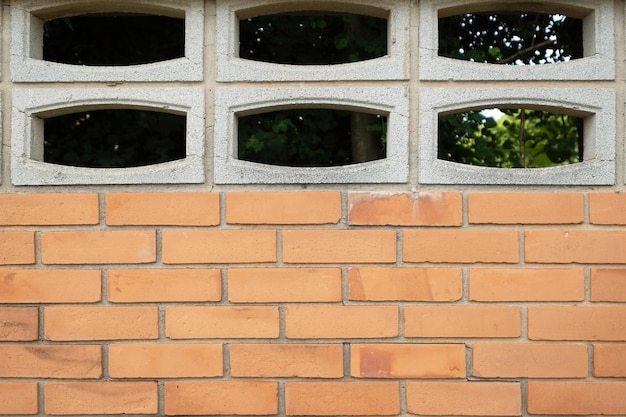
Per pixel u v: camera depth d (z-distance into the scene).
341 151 3.39
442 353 2.21
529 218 2.21
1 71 2.25
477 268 2.22
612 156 2.22
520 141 3.64
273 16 3.26
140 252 2.22
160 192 2.24
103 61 3.18
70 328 2.22
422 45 2.25
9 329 2.22
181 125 3.30
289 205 2.23
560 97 2.23
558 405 2.20
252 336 2.22
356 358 2.22
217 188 2.24
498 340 2.22
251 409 2.22
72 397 2.22
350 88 2.24
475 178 2.22
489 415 2.21
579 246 2.21
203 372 2.22
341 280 2.22
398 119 2.24
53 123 3.23
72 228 2.23
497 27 3.16
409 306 2.22
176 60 2.26
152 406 2.22
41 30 2.35
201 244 2.22
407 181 2.23
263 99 2.24
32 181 2.23
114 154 3.26
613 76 2.23
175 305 2.23
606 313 2.21
